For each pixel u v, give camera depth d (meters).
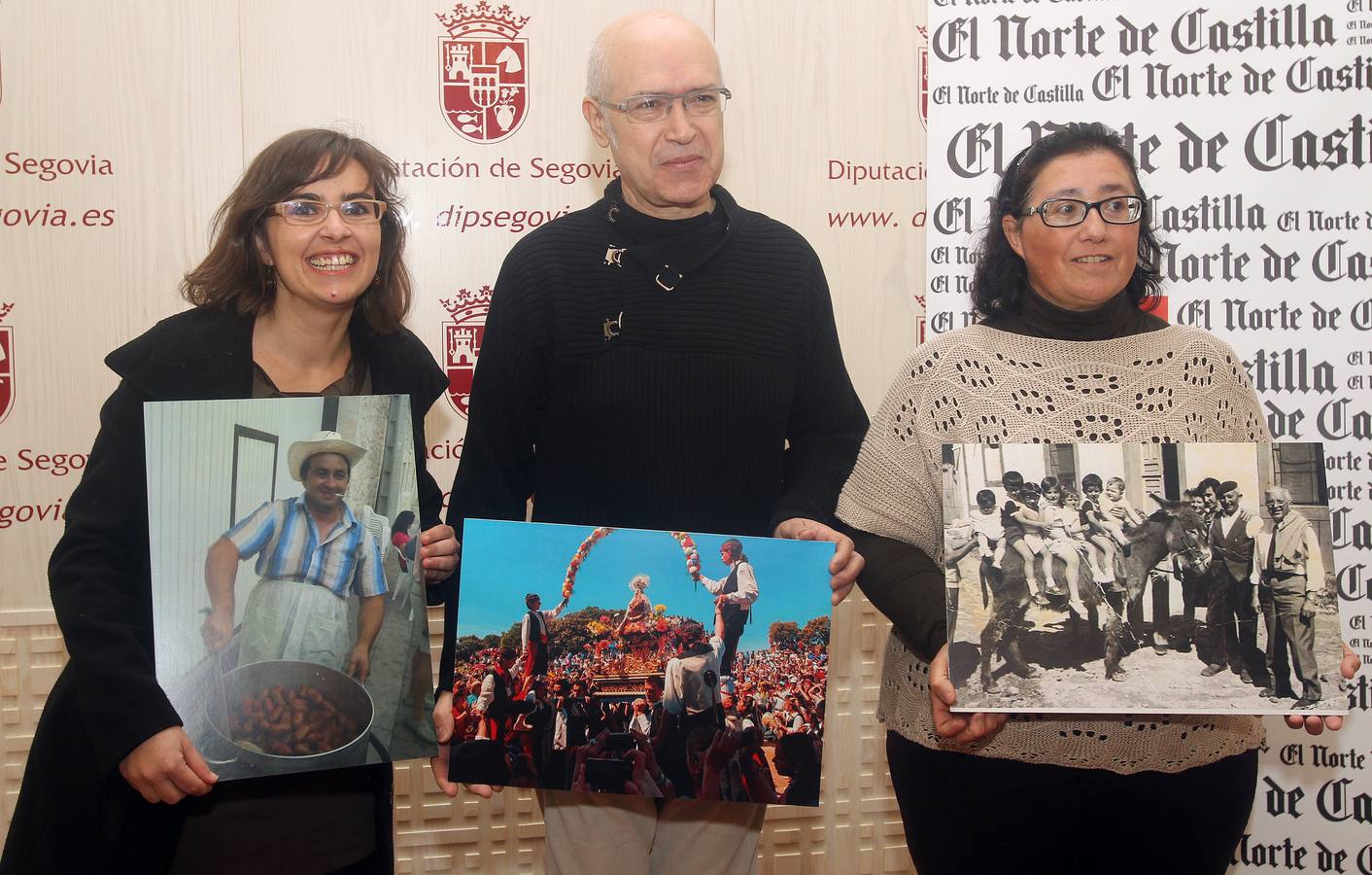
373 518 1.36
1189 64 2.07
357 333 1.50
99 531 1.30
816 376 1.71
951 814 1.49
